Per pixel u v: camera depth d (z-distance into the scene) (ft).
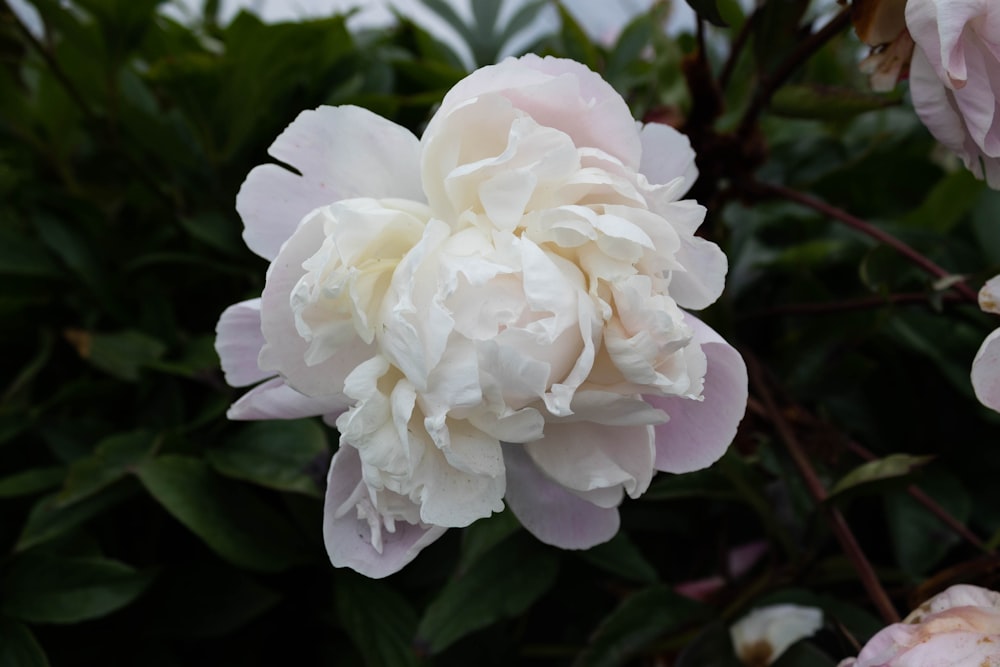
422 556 2.07
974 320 2.32
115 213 2.59
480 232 1.59
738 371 1.63
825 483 2.11
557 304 1.53
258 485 2.10
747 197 2.23
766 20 2.02
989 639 1.63
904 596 2.02
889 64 1.79
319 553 2.02
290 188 1.65
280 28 2.24
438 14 2.68
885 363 2.38
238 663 2.12
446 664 2.01
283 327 1.59
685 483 2.02
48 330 2.37
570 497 1.72
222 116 2.31
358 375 1.58
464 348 1.55
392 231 1.59
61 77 2.33
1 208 2.44
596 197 1.59
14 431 2.20
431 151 1.59
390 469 1.57
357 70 2.44
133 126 2.36
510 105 1.57
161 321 2.30
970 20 1.64
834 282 2.52
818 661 1.89
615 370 1.59
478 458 1.59
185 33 2.56
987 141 1.69
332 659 2.09
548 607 2.20
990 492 2.29
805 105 2.02
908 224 2.48
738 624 1.97
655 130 1.69
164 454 2.06
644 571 2.02
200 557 2.12
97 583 1.96
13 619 1.94
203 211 2.42
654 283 1.58
